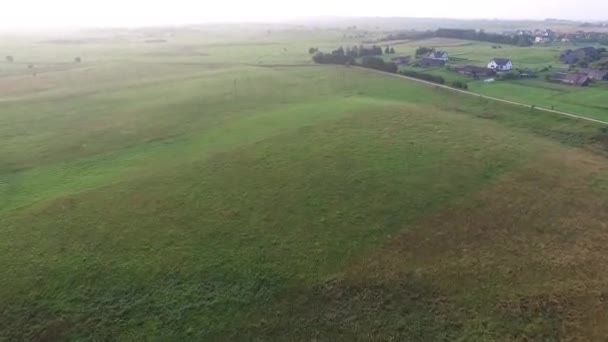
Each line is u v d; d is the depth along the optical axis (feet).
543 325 97.71
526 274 112.16
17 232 132.87
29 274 115.03
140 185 163.32
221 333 99.35
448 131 213.87
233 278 113.50
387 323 100.37
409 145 193.36
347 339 97.19
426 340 95.86
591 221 136.05
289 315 103.40
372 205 144.15
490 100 279.69
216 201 149.69
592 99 270.87
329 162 176.35
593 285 108.37
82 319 102.73
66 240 128.77
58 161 194.70
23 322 102.12
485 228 131.75
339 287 109.81
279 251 123.03
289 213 141.18
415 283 110.11
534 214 139.44
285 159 181.37
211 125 245.24
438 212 139.95
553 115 239.91
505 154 185.16
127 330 100.17
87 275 114.62
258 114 263.90
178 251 123.44
